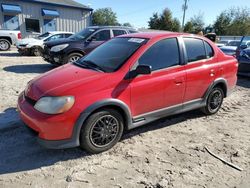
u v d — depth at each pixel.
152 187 3.01
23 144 3.87
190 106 4.73
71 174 3.21
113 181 3.10
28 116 3.36
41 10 22.34
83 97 3.35
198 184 3.11
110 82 3.57
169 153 3.78
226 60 5.26
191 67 4.55
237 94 7.23
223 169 3.44
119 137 3.84
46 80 3.71
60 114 3.23
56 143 3.29
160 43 4.20
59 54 9.08
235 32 53.88
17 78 7.92
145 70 3.60
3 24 20.88
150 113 4.09
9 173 3.19
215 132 4.57
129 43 4.27
